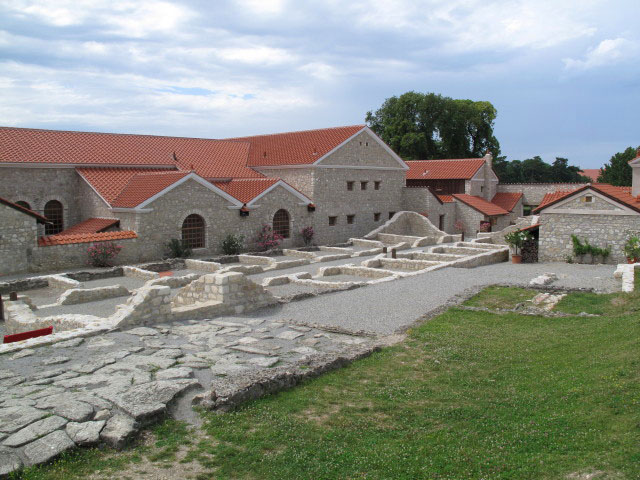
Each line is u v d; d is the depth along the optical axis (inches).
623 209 1085.8
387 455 296.4
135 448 307.0
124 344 509.0
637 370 361.4
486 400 376.2
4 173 1275.8
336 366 453.1
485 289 822.5
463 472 272.1
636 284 783.1
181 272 1135.6
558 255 1168.2
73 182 1408.7
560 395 355.3
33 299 884.6
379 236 1761.8
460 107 2970.0
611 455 259.3
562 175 3946.9
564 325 578.6
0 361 451.2
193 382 393.4
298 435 324.2
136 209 1204.5
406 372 445.1
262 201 1489.9
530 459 274.2
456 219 2116.1
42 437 304.2
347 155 1748.3
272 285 906.1
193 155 1713.8
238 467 287.1
